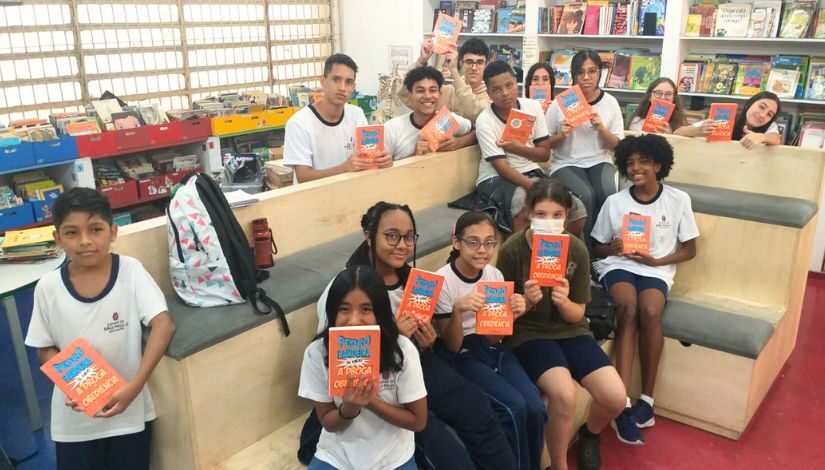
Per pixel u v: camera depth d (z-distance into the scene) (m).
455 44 3.87
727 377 2.89
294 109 5.89
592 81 3.60
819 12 4.49
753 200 3.28
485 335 2.46
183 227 2.27
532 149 3.42
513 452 2.25
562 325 2.62
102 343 1.97
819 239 4.63
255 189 4.14
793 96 4.59
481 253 2.34
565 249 2.41
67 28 4.88
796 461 2.77
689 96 5.11
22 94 4.76
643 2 5.10
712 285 3.39
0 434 2.85
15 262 2.82
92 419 2.01
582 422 2.89
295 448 2.31
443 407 2.16
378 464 1.90
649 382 2.99
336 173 3.13
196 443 2.15
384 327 1.87
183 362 2.06
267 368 2.33
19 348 2.79
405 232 2.21
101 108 4.87
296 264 2.67
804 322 4.00
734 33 4.75
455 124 3.51
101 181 4.91
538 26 5.63
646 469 2.71
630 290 3.02
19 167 4.28
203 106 5.50
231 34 6.04
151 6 5.37
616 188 3.55
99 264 1.96
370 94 6.97
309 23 6.73
